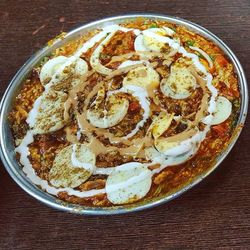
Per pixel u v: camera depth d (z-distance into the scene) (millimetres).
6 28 466
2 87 421
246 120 364
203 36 390
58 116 368
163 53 388
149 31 400
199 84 365
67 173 340
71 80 388
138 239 328
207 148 337
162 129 345
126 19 411
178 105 358
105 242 330
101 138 354
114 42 403
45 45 423
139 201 321
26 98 387
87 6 469
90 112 365
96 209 315
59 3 477
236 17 430
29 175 345
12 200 356
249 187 337
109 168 340
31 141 365
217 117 347
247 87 356
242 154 352
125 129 355
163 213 335
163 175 330
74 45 409
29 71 400
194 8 446
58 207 321
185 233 326
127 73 382
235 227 323
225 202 333
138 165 336
